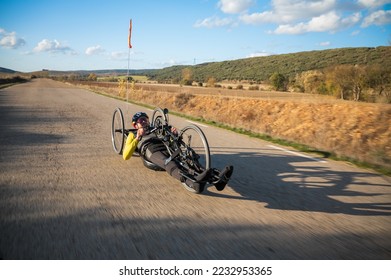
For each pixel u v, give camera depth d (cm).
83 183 438
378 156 634
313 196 413
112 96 3184
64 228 297
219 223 320
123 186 430
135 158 598
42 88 4766
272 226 317
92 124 1050
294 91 5291
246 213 349
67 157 588
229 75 14138
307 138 908
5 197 374
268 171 532
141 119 511
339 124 1079
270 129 1241
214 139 841
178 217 331
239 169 540
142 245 270
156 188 427
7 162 538
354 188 451
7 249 258
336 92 3259
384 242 290
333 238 295
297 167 564
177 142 427
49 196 382
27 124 1010
